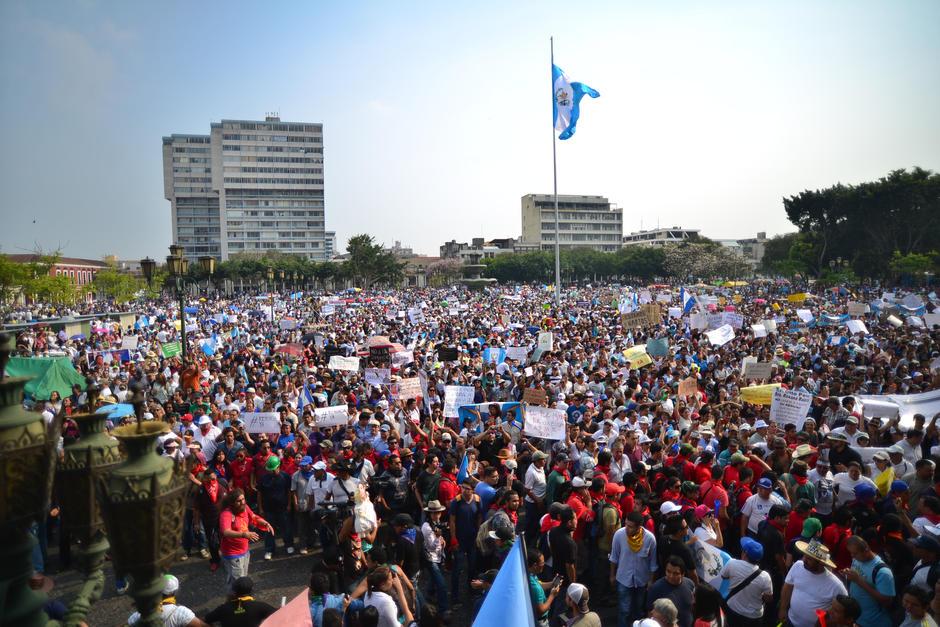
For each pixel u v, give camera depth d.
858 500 8.59
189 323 44.97
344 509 9.30
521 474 12.12
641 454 11.67
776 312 44.12
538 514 10.52
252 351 25.80
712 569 7.35
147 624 2.71
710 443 11.90
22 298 70.62
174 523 2.73
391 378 18.39
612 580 8.36
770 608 8.16
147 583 2.71
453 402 14.87
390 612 6.37
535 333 32.97
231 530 8.48
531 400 14.21
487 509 9.98
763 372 17.83
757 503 8.85
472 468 10.86
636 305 38.41
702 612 6.13
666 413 13.83
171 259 20.22
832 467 9.88
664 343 22.31
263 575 10.22
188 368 18.95
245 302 83.38
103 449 3.03
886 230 88.50
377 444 12.44
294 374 20.30
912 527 8.43
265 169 192.12
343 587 7.81
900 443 11.02
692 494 8.64
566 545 7.99
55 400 14.08
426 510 8.94
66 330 39.38
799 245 95.44
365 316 52.31
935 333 27.45
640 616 7.94
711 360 21.80
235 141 189.12
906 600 5.86
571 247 192.50
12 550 2.42
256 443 12.50
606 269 145.88
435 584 8.60
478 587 7.38
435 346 28.14
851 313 31.45
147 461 2.71
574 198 193.25
